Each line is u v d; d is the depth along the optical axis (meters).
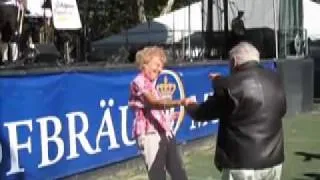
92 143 7.90
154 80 5.95
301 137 11.91
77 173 7.62
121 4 25.11
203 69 11.02
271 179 4.75
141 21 25.05
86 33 13.52
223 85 4.68
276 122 4.70
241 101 4.61
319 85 21.66
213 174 8.60
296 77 15.30
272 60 14.17
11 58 9.44
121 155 8.48
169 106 5.80
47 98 7.10
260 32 16.34
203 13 17.38
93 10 20.27
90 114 7.86
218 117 4.77
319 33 23.62
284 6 16.42
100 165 8.06
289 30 16.42
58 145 7.28
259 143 4.60
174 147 6.02
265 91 4.66
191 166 9.14
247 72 4.70
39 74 6.96
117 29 24.83
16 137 6.63
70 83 7.49
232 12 17.98
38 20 10.89
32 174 6.85
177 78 8.87
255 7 17.78
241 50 4.77
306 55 16.80
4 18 9.20
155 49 5.91
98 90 8.02
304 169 8.99
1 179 6.40
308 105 16.12
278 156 4.71
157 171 5.87
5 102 6.49
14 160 6.59
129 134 8.65
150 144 5.86
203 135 10.89
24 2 9.72
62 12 10.03
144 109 5.87
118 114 8.42
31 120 6.85
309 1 24.41
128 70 8.61
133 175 8.46
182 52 15.60
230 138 4.68
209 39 16.75
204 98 11.05
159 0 27.94
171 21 19.66
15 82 6.62
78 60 11.95
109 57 13.88
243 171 4.63
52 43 10.75
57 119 7.26
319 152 10.35
